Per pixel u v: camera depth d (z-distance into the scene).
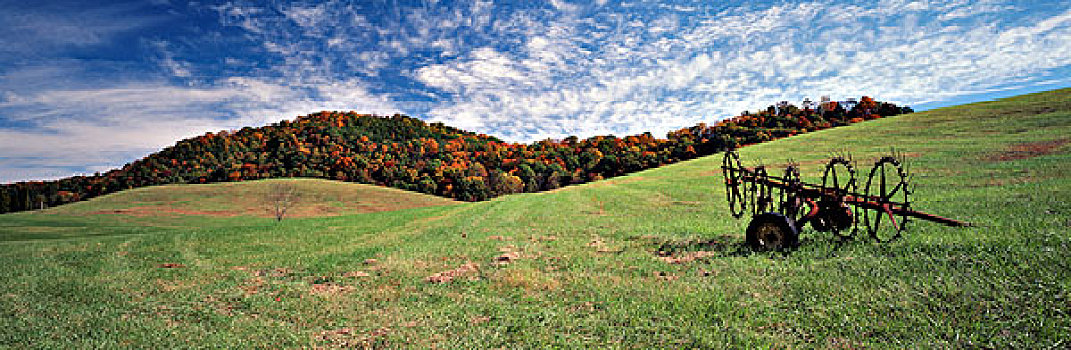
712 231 13.71
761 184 11.55
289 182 92.75
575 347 5.80
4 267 14.16
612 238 14.38
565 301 7.75
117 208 74.06
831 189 10.53
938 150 38.00
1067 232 8.42
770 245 10.05
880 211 9.78
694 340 5.71
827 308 6.33
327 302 8.73
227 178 106.00
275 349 6.32
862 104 107.69
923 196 18.97
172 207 74.56
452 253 13.67
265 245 18.56
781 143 65.50
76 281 11.62
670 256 10.77
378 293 9.26
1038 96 63.53
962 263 7.41
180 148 122.94
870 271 7.73
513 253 12.91
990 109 59.75
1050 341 4.83
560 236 15.98
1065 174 19.95
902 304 6.15
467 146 139.12
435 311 7.65
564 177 104.25
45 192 107.69
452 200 92.94
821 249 9.59
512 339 6.21
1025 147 32.59
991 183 20.55
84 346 6.61
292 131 135.12
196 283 11.16
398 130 145.75
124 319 8.00
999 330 5.19
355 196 85.00
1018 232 8.95
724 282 8.01
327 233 22.70
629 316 6.72
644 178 50.97
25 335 7.20
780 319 6.17
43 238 37.28
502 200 39.25
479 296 8.50
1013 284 6.24
